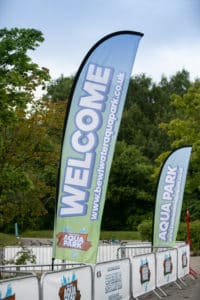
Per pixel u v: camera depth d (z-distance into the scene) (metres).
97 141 10.27
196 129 33.34
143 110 71.38
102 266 10.54
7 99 12.12
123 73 10.48
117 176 57.81
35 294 8.13
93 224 10.19
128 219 57.78
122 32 10.54
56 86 62.81
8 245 18.62
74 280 9.35
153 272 13.79
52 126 21.36
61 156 10.17
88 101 10.31
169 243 15.88
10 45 11.97
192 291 14.51
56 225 10.15
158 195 15.94
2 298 7.23
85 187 10.18
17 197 20.19
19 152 19.92
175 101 34.59
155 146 62.84
